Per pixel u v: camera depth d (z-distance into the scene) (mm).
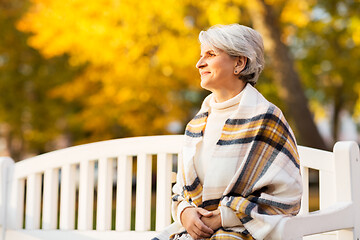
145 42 9961
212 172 2225
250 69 2312
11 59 15180
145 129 13406
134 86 11664
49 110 15672
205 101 2449
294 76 9711
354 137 23188
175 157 11422
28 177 3459
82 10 9734
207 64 2322
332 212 2301
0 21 14523
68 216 3312
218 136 2311
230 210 2113
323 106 18641
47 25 10109
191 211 2240
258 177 2162
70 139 17500
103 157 3242
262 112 2213
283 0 9672
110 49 10219
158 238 2379
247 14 10344
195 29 9758
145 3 9320
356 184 2545
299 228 2061
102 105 13422
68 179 3330
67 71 15148
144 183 3125
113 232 3164
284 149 2186
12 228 3463
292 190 2146
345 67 13945
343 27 12898
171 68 10984
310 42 14312
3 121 15383
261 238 2012
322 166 2746
